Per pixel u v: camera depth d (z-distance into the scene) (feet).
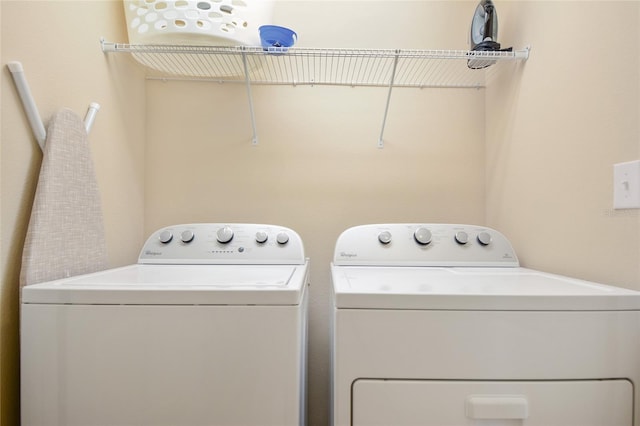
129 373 2.20
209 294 2.22
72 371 2.21
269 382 2.21
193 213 4.87
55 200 2.74
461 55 3.92
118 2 4.14
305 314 3.56
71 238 2.92
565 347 2.19
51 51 2.95
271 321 2.21
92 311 2.22
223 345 2.21
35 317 2.23
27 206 2.66
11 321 2.52
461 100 4.99
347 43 4.98
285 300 2.22
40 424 2.20
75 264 2.96
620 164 2.62
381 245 3.91
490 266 3.85
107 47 3.76
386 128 4.97
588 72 2.96
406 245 3.92
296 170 4.93
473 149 4.98
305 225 4.90
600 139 2.82
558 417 2.18
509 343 2.20
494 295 2.21
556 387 2.19
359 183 4.94
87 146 3.19
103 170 3.77
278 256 3.93
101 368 2.20
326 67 4.88
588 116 2.96
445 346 2.21
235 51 3.83
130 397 2.20
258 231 4.08
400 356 2.22
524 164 3.94
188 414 2.20
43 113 2.86
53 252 2.70
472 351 2.20
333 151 4.94
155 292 2.22
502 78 4.47
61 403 2.20
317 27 4.97
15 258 2.56
